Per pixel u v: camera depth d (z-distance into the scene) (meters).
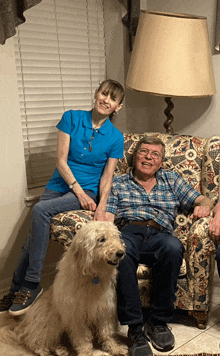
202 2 2.69
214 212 2.13
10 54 2.37
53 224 2.08
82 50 3.02
